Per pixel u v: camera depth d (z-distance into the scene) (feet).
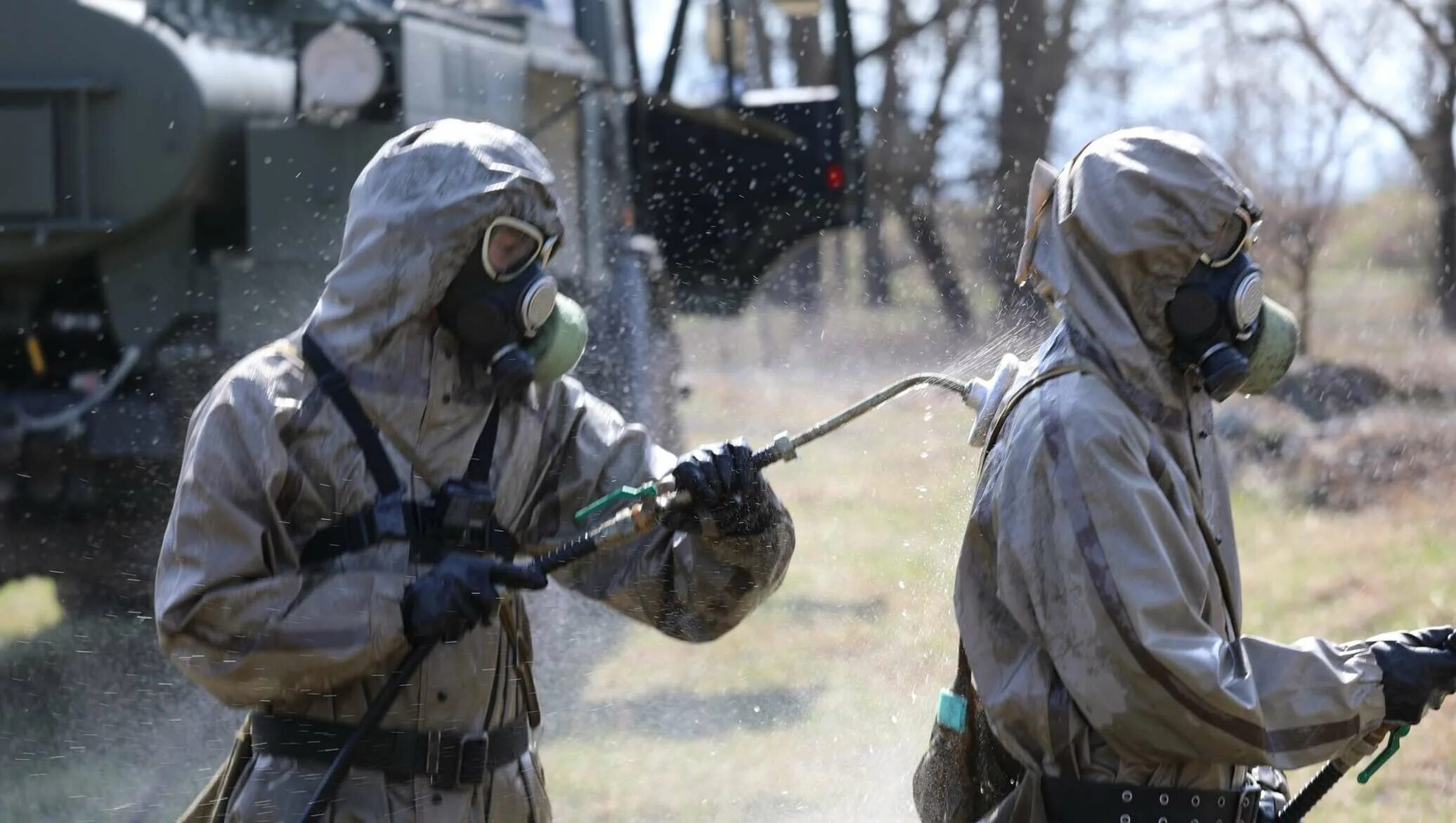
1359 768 39.83
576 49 67.41
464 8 61.72
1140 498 20.16
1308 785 22.02
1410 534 62.23
